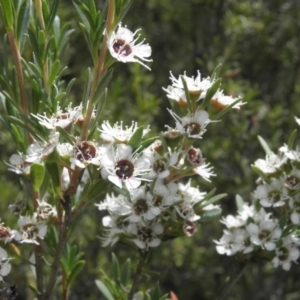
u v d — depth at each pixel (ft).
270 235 0.89
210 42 1.99
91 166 0.79
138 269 0.90
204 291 2.07
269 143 1.79
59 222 0.82
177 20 2.05
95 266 1.81
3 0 0.79
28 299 1.56
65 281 0.91
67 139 0.74
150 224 0.86
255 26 1.88
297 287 1.92
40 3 0.85
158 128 1.98
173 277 2.05
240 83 1.74
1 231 0.83
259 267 1.85
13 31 0.82
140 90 1.72
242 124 1.76
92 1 0.75
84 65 1.92
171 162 0.82
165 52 2.11
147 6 2.08
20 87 0.84
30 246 1.51
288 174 0.90
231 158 1.81
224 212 1.85
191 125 0.81
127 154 0.76
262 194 0.90
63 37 0.93
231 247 0.92
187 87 0.81
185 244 1.85
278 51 2.02
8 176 1.81
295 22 2.01
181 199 0.83
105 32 0.74
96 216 1.79
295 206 0.90
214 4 2.03
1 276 0.80
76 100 1.87
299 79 1.94
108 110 1.54
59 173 0.79
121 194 0.88
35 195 0.86
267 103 2.03
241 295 1.93
